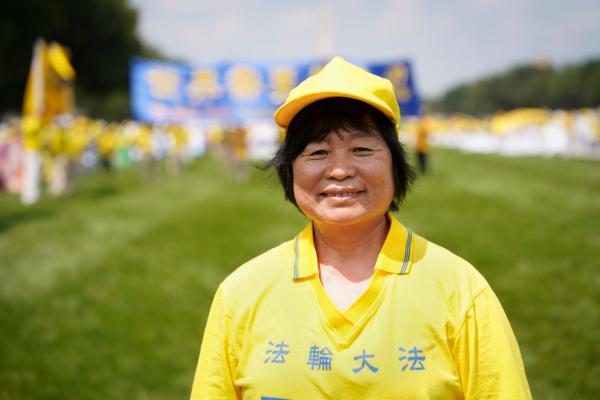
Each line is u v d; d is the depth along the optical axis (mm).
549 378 3678
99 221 10109
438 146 46281
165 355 4262
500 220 9102
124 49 36438
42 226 9688
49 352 4344
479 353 1287
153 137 17781
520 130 31312
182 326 4844
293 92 1358
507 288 5484
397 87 16547
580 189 12875
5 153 14883
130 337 4617
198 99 16938
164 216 10539
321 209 1373
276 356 1336
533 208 10227
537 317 4707
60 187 14391
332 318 1322
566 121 26781
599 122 25734
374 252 1440
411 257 1375
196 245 7891
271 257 1481
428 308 1308
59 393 3703
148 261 7051
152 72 16750
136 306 5375
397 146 1396
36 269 6816
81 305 5445
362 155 1351
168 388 3766
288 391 1307
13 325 4941
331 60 1377
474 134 37750
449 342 1297
